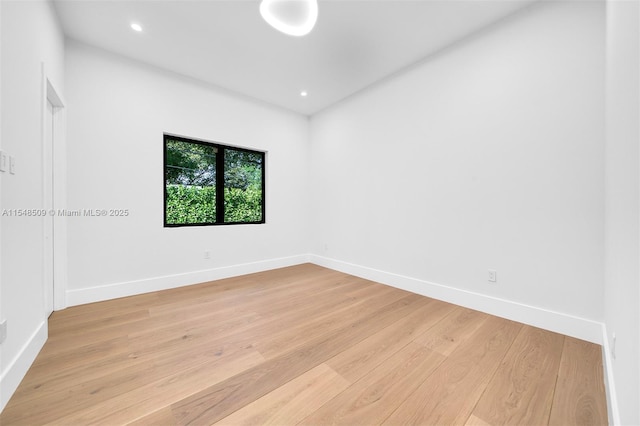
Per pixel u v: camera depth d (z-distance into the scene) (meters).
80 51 2.48
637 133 0.89
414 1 2.00
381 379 1.42
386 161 3.19
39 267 1.66
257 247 3.82
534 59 2.03
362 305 2.51
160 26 2.27
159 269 2.97
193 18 2.18
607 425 1.12
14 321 1.32
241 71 3.03
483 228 2.34
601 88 1.75
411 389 1.34
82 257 2.51
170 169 3.19
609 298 1.46
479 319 2.18
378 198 3.30
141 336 1.89
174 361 1.58
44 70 1.74
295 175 4.25
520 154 2.11
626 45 1.05
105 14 2.12
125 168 2.74
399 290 2.97
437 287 2.67
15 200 1.35
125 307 2.43
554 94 1.94
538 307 2.04
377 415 1.17
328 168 4.04
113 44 2.52
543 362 1.57
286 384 1.38
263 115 3.84
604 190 1.75
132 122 2.77
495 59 2.23
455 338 1.87
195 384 1.37
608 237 1.52
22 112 1.43
